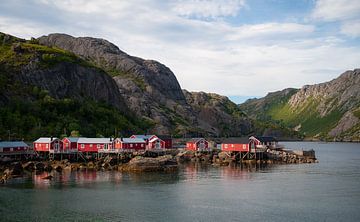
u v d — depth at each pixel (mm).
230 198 82688
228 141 162250
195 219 67500
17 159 135000
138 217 68625
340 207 75125
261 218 67938
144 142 153500
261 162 153250
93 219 67500
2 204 76312
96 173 117250
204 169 130375
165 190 90875
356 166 144625
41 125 177750
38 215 69438
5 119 168750
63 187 93250
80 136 170875
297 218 67812
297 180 106500
